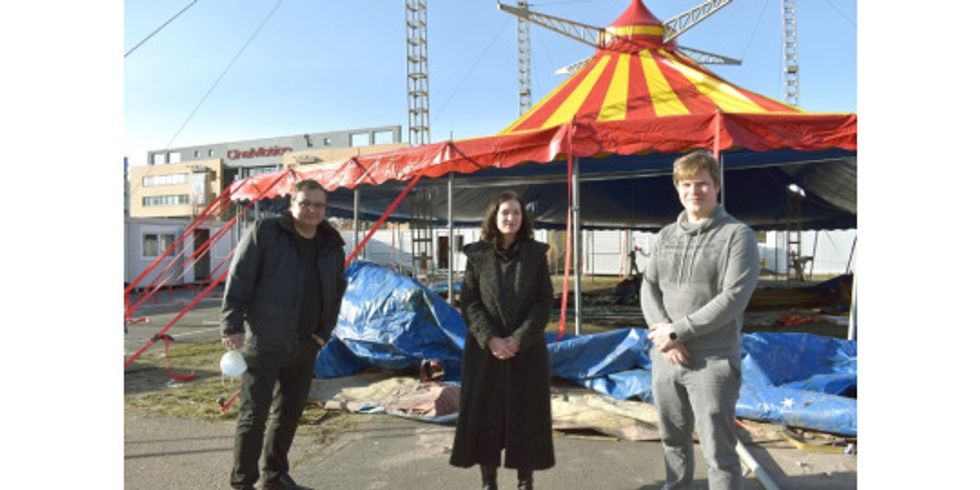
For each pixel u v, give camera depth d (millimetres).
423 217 13406
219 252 21375
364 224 20500
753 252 2590
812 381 4875
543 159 6762
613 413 4684
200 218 10359
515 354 3059
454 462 3127
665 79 9359
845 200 14578
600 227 21453
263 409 3160
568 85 9898
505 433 3100
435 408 4789
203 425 4684
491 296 3098
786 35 48125
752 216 17828
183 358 7629
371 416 4906
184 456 4008
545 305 3086
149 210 73188
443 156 7273
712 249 2648
